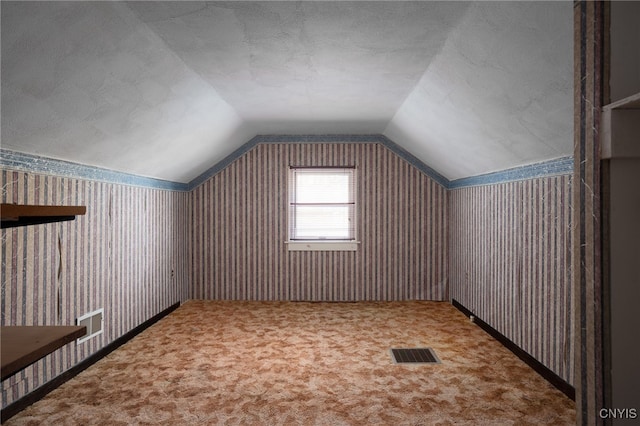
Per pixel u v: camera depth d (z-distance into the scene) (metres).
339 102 4.37
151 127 3.78
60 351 3.29
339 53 3.04
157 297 5.27
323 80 3.65
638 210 1.38
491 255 4.61
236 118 4.93
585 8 1.47
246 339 4.44
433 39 2.78
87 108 2.88
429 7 2.35
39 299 3.10
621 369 1.37
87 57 2.40
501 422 2.70
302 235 6.36
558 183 3.26
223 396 3.06
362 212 6.32
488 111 3.31
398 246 6.33
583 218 1.49
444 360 3.81
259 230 6.35
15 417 2.76
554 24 2.04
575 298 1.54
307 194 6.34
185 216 6.27
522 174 3.87
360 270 6.33
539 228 3.55
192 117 4.14
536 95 2.67
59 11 1.98
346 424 2.67
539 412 2.83
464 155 4.68
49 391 3.12
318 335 4.58
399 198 6.30
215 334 4.63
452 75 3.17
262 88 3.86
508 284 4.17
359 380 3.35
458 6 2.33
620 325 1.38
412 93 4.00
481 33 2.47
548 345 3.38
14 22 1.89
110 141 3.55
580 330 1.51
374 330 4.77
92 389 3.19
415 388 3.20
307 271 6.34
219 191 6.35
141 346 4.23
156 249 5.26
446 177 6.17
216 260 6.37
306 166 6.30
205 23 2.53
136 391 3.15
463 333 4.66
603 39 1.39
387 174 6.30
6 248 2.79
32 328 1.22
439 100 3.75
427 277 6.33
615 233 1.38
